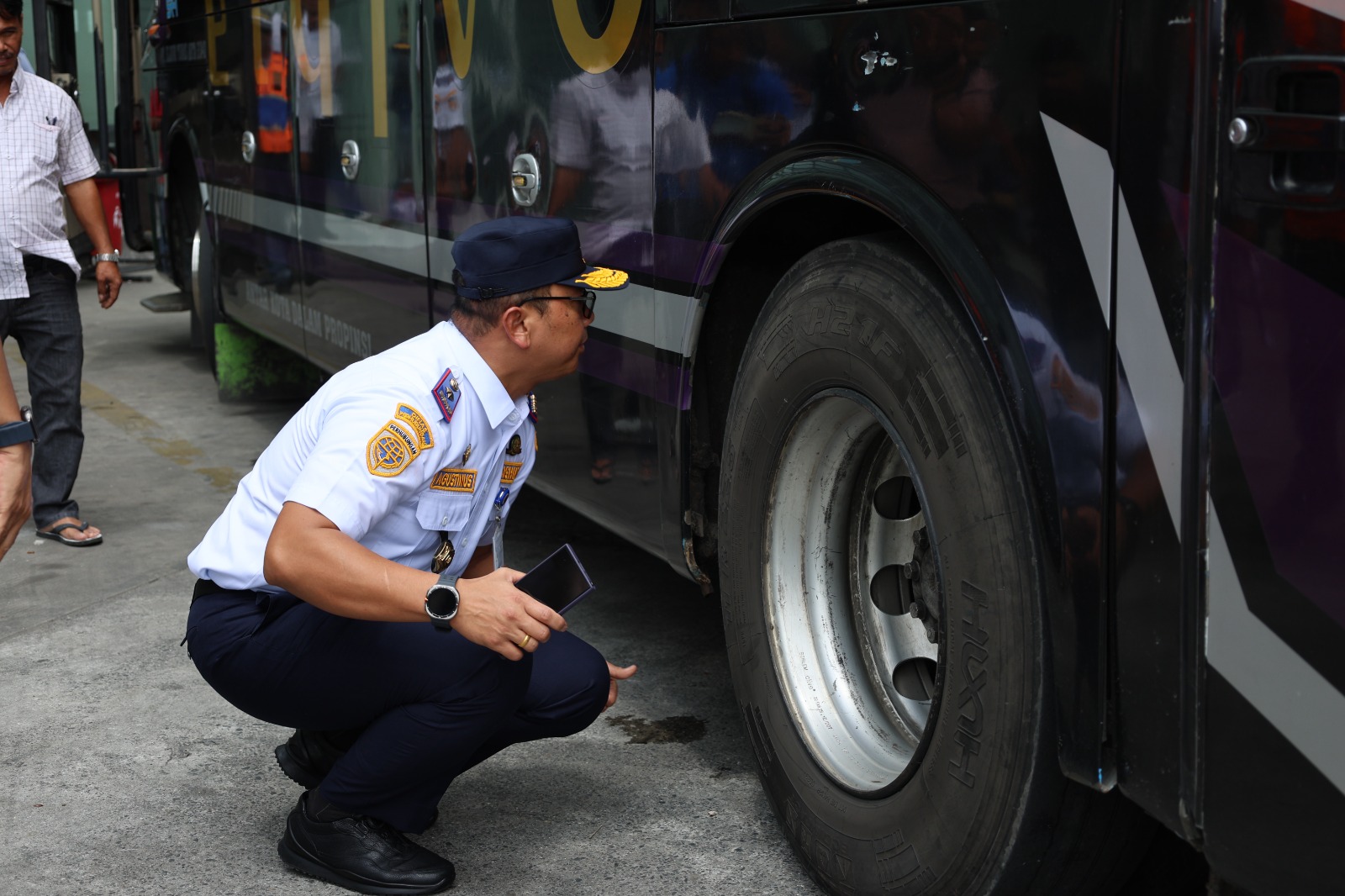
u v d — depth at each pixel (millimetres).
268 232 5191
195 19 5852
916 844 2055
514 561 4246
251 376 6324
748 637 2480
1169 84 1534
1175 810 1621
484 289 2125
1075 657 1729
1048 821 1857
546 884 2408
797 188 2203
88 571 4219
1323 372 1419
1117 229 1618
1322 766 1468
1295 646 1472
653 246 2689
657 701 3221
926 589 2271
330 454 2041
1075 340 1690
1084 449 1689
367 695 2266
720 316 2613
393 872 2363
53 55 8359
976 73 1818
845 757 2307
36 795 2779
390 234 4020
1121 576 1659
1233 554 1515
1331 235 1398
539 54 3043
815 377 2229
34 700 3268
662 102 2596
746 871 2451
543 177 3096
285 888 2414
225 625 2297
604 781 2818
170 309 8094
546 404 3258
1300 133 1401
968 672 1917
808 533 2412
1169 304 1558
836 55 2102
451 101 3516
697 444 2678
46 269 4352
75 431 4508
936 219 1906
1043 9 1701
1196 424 1533
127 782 2836
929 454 1963
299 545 2014
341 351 4582
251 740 3039
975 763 1914
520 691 2295
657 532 2824
